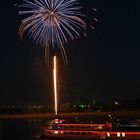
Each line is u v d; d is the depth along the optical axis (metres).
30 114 181.62
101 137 104.12
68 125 111.31
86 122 111.19
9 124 170.88
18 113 191.12
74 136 108.50
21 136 142.75
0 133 150.50
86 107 180.75
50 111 185.75
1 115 183.88
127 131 101.19
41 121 174.75
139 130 100.50
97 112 163.25
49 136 112.56
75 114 164.12
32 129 151.25
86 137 106.50
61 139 110.50
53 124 115.62
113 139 102.44
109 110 168.25
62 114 166.88
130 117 147.88
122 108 168.62
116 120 112.75
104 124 106.31
